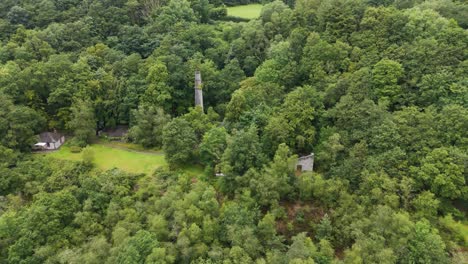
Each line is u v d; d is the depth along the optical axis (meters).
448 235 38.62
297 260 34.44
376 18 60.47
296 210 43.81
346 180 43.22
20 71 59.97
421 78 50.81
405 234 36.44
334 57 58.00
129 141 59.59
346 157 46.34
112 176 47.94
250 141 46.25
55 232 40.88
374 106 47.94
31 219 41.00
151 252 36.06
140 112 56.75
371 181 41.22
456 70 49.94
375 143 44.75
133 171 51.03
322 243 38.16
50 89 59.56
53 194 44.84
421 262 34.75
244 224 39.22
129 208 43.22
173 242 38.78
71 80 60.19
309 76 58.34
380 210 37.81
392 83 51.12
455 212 41.16
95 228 41.81
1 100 54.53
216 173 48.03
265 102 55.00
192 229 37.81
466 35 53.22
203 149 49.00
